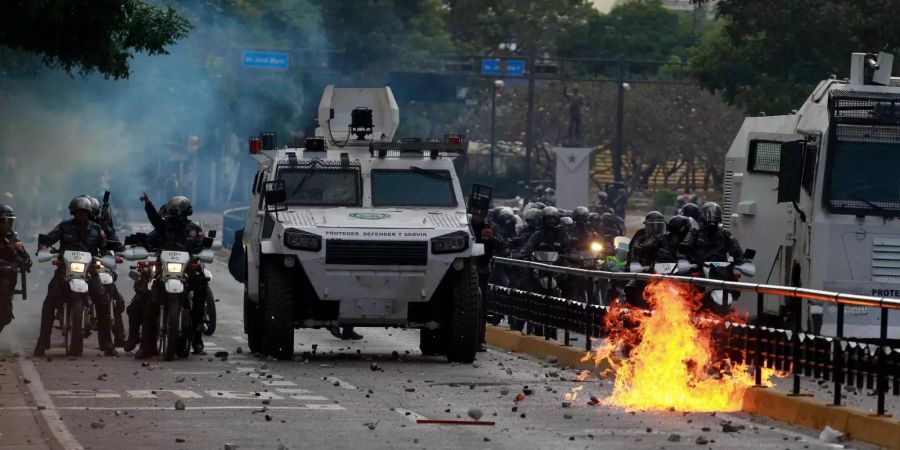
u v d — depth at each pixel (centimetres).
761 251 5550
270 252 4584
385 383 3994
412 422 3148
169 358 4506
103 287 4628
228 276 9562
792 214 5300
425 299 4606
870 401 3381
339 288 4562
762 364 3500
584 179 14500
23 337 5297
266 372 4222
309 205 4847
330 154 5006
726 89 10562
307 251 4516
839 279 5100
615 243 7325
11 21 5550
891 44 9394
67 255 4556
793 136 5403
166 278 4506
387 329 6109
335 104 5622
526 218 6000
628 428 3092
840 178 5122
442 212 4844
